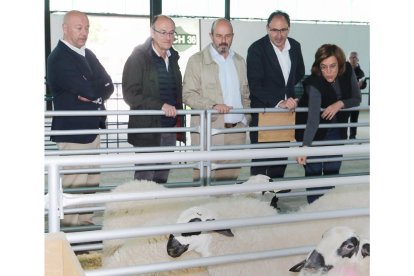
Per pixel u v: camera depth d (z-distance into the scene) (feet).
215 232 9.47
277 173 18.84
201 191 7.93
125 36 47.37
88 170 15.43
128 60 16.19
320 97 16.25
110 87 16.52
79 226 15.16
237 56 17.62
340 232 7.66
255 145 17.51
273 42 17.34
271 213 11.12
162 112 16.14
